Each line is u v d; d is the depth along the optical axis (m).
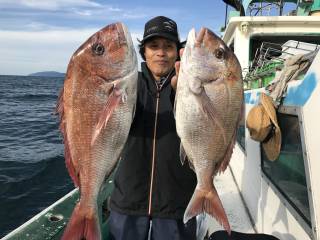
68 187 3.42
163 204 1.09
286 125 1.30
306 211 1.09
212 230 1.56
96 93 0.87
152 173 1.09
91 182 0.88
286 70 1.28
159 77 1.11
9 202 3.06
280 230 1.31
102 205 1.52
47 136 6.33
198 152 0.97
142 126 1.10
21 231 1.22
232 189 2.07
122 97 0.88
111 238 1.12
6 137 6.22
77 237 0.86
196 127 0.96
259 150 1.62
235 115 0.97
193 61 0.95
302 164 1.12
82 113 0.87
